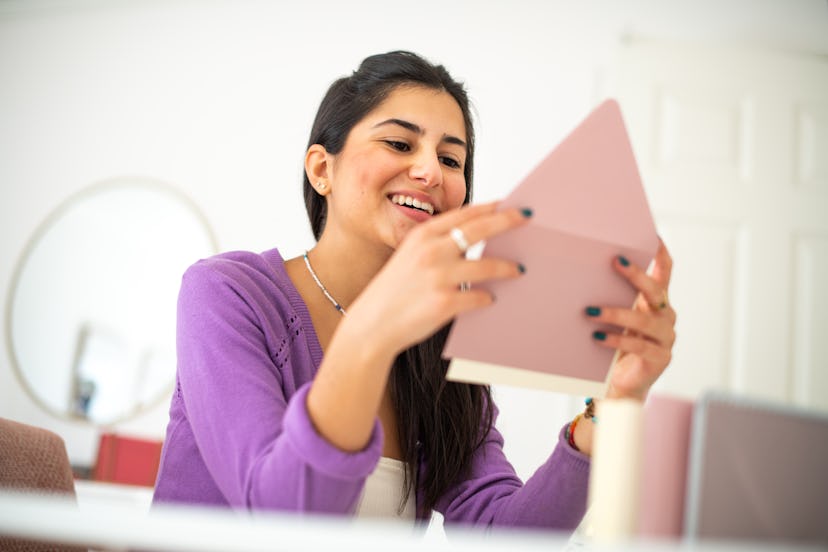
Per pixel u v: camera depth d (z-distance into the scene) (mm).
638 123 3123
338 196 1280
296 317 1208
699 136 3074
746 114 3084
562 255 857
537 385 905
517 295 843
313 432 771
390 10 3578
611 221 870
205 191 3613
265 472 809
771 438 598
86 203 3676
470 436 1315
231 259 1238
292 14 3686
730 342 2938
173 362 3451
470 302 774
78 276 3609
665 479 601
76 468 3094
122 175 3721
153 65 3785
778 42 3152
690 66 3156
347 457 776
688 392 2916
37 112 3867
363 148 1256
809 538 599
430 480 1279
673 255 2994
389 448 1275
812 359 2922
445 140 1282
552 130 3316
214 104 3688
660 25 3258
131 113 3766
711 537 577
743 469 589
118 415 3441
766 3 3184
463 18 3488
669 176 3043
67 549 964
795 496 600
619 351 1028
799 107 3086
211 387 977
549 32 3389
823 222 2988
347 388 773
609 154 851
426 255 762
